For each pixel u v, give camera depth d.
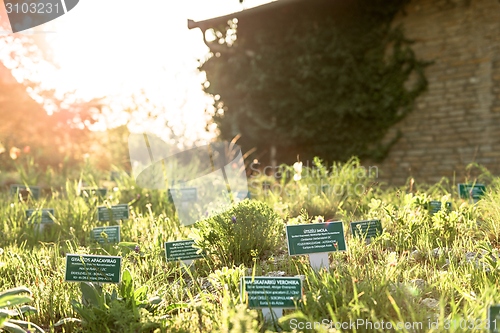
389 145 10.61
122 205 5.08
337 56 10.96
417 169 10.31
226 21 12.19
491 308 2.17
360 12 10.80
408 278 2.93
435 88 10.13
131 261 3.82
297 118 11.45
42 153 9.38
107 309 2.58
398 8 10.48
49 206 5.95
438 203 4.55
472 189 5.28
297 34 11.43
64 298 2.95
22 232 4.82
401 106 10.48
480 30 9.60
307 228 3.12
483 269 2.93
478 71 9.62
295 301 2.45
